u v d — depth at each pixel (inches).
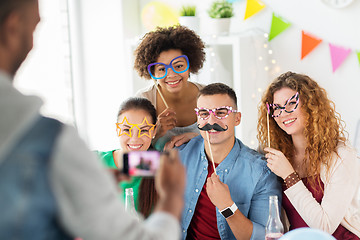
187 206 71.9
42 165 27.9
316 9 123.2
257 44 126.6
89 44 153.2
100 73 151.8
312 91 69.9
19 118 28.0
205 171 71.9
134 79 134.7
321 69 123.9
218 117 69.8
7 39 29.7
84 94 156.2
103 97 151.9
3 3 29.1
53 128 28.8
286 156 72.8
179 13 138.4
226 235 69.3
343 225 67.5
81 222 29.0
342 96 121.5
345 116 121.6
